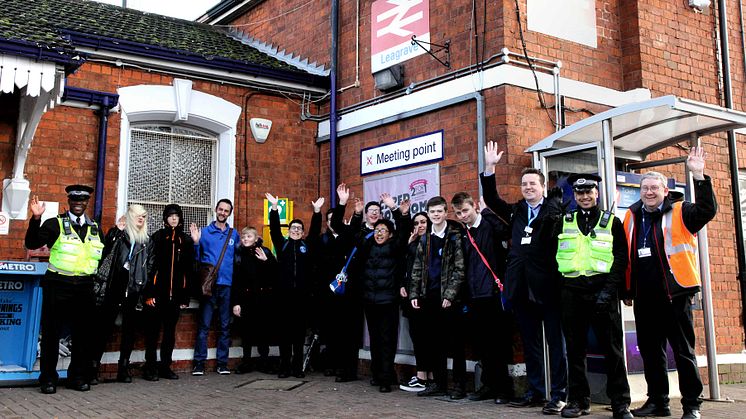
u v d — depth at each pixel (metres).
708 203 5.88
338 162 10.70
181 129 10.21
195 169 10.25
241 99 10.49
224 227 9.33
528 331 6.74
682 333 6.07
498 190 7.96
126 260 8.12
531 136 8.17
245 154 10.38
